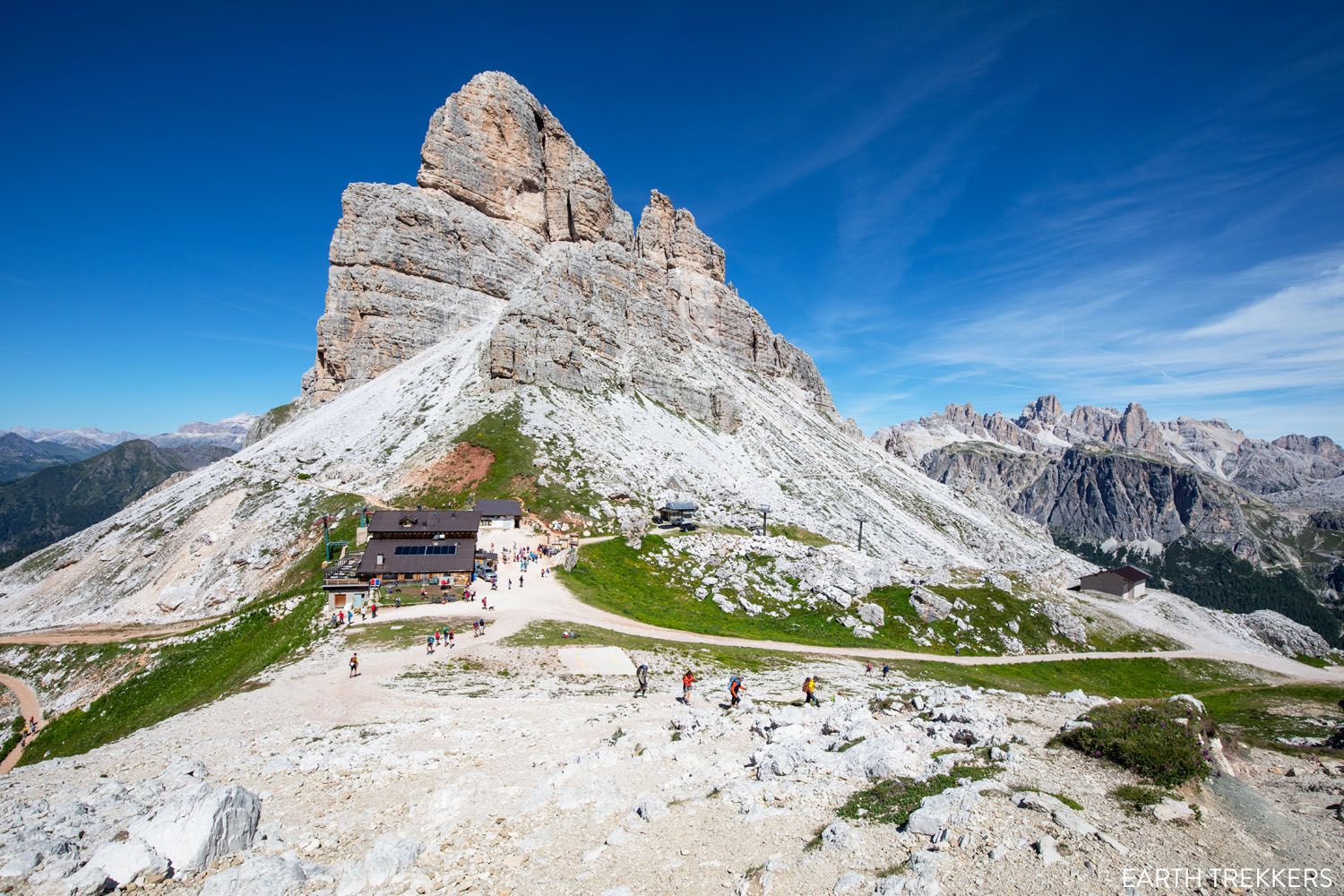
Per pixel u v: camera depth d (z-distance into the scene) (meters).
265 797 20.28
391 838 16.00
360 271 165.12
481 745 26.00
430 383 148.50
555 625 58.88
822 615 78.94
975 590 89.62
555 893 13.73
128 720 57.97
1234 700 78.31
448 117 190.25
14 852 13.83
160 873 13.82
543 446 119.31
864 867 13.34
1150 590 123.12
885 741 19.88
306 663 46.69
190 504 115.38
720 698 37.47
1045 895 11.81
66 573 104.50
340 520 99.44
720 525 112.19
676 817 16.91
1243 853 13.77
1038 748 19.89
